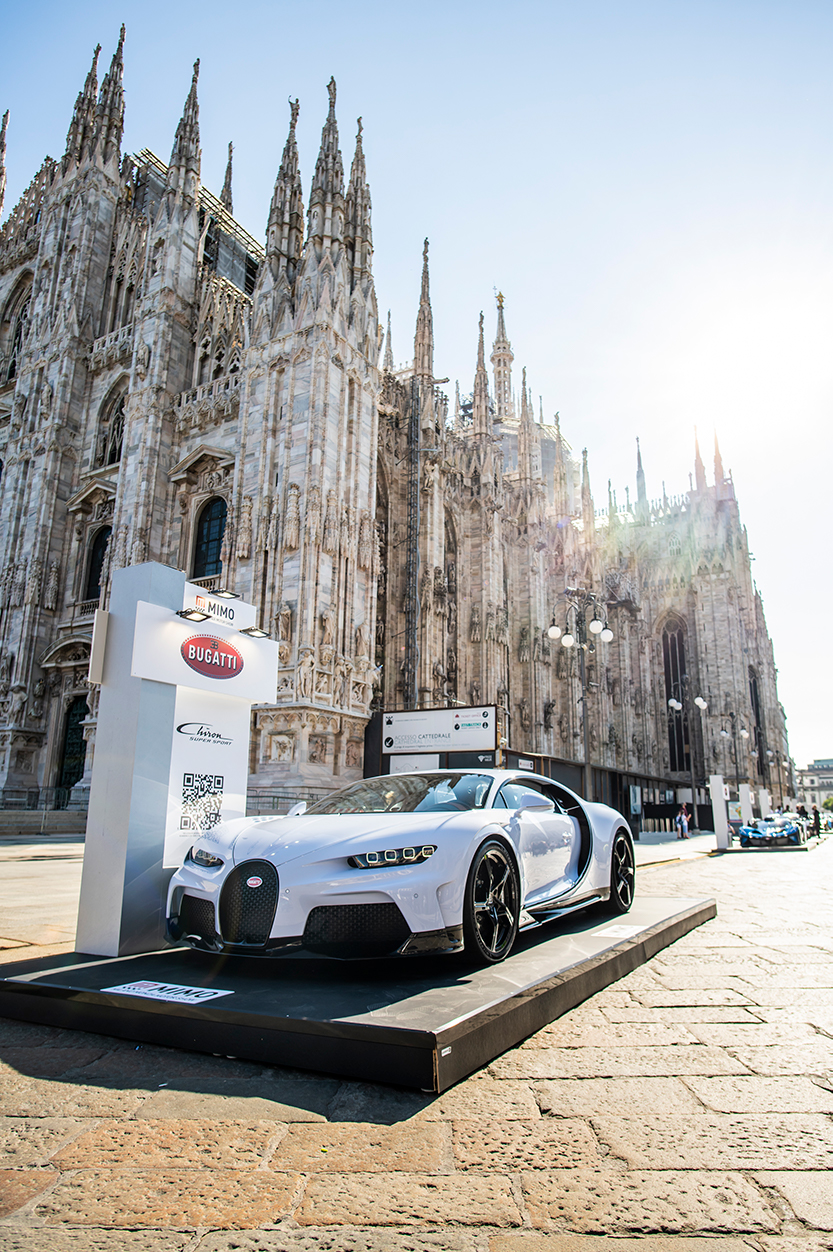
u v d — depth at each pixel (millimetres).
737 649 73062
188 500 31250
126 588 6656
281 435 27344
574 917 7625
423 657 35500
